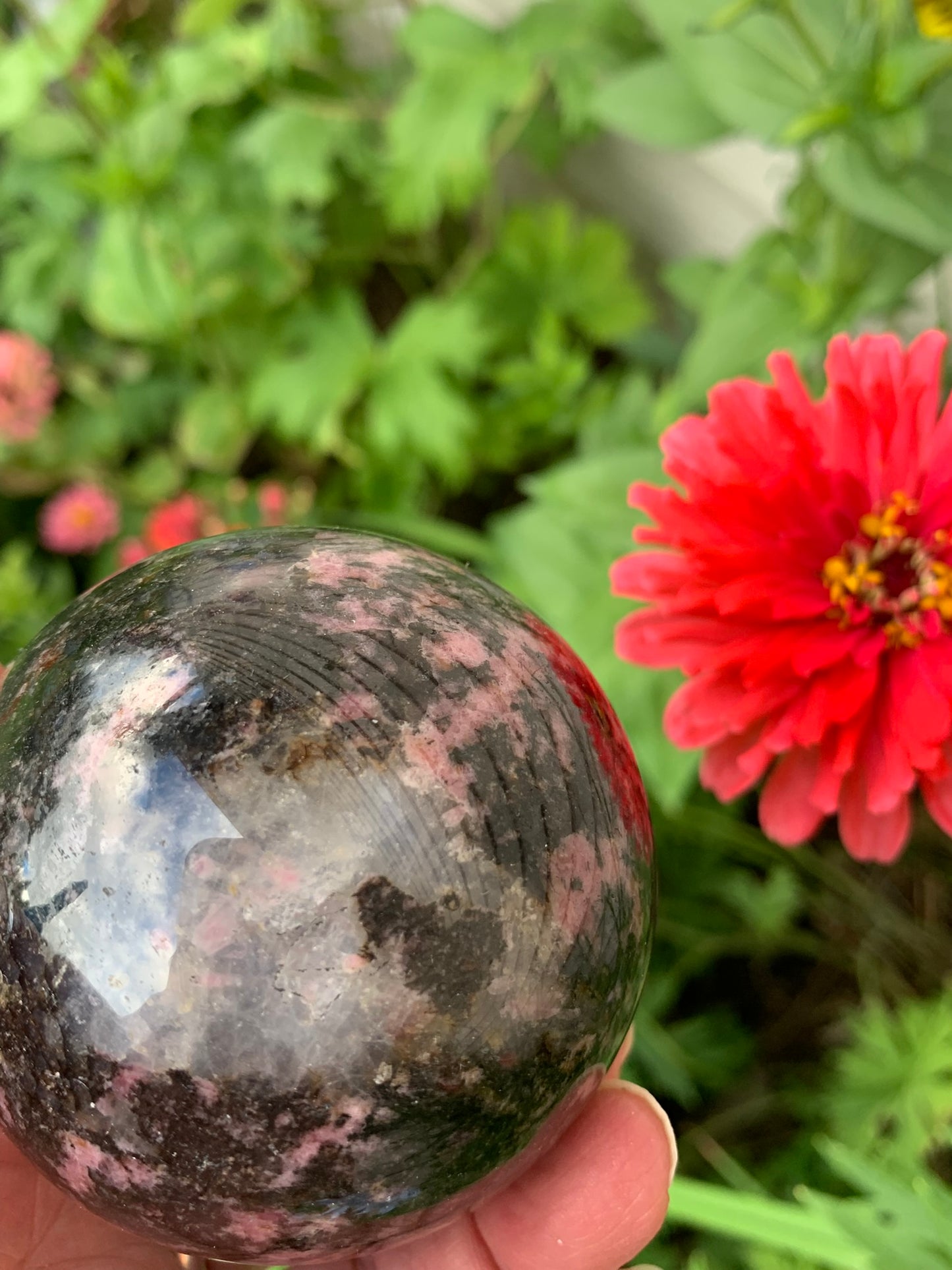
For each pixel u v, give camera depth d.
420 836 0.13
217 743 0.13
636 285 0.41
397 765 0.13
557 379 0.37
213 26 0.37
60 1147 0.14
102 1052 0.13
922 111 0.23
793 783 0.21
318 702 0.14
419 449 0.38
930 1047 0.25
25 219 0.44
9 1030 0.14
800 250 0.27
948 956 0.31
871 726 0.20
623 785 0.15
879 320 0.33
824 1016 0.31
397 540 0.16
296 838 0.13
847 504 0.20
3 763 0.14
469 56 0.36
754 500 0.20
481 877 0.13
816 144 0.27
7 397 0.41
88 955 0.13
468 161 0.36
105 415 0.46
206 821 0.13
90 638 0.15
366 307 0.48
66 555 0.46
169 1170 0.14
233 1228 0.14
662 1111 0.19
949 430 0.20
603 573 0.29
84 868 0.13
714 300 0.28
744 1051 0.31
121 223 0.37
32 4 0.45
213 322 0.42
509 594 0.16
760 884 0.33
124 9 0.45
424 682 0.14
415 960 0.13
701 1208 0.22
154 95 0.37
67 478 0.46
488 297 0.42
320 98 0.41
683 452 0.21
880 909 0.32
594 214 0.46
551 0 0.35
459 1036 0.13
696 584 0.20
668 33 0.26
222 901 0.13
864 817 0.20
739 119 0.26
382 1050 0.13
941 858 0.32
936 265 0.26
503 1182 0.15
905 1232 0.19
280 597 0.14
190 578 0.15
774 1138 0.29
